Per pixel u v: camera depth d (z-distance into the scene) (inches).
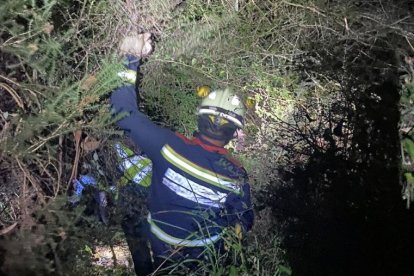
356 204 156.4
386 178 150.8
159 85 183.5
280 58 189.3
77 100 108.0
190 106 192.4
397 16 172.7
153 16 152.3
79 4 134.0
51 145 115.5
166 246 132.7
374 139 154.9
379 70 162.6
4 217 111.0
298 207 164.7
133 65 130.6
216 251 133.6
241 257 131.9
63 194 112.4
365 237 152.8
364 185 155.0
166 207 132.6
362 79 163.9
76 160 118.3
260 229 164.9
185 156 132.4
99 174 130.8
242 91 179.0
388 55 167.3
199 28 165.9
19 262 99.7
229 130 135.0
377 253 149.5
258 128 184.4
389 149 151.4
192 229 132.3
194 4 171.9
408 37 165.5
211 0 181.8
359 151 157.9
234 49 179.9
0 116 110.6
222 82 176.6
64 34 119.6
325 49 179.0
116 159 137.0
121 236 140.8
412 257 144.3
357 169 157.3
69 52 119.6
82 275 116.6
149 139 130.0
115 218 130.2
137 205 136.1
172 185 132.1
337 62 177.8
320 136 172.2
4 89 111.7
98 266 135.2
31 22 104.4
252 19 187.0
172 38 163.3
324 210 160.7
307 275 153.7
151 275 126.3
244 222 136.4
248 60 184.7
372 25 170.6
